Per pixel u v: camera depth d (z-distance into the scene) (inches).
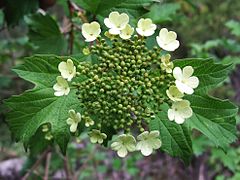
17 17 12.1
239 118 15.9
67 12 12.0
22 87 20.4
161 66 7.8
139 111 7.7
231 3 31.4
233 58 15.4
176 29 29.9
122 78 7.7
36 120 8.3
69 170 18.7
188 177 23.8
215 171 22.5
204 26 30.7
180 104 7.6
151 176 26.5
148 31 7.9
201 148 15.9
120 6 9.4
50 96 8.3
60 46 12.0
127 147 7.6
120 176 26.1
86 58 9.0
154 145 7.6
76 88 7.9
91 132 7.8
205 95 8.2
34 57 8.4
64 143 8.1
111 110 7.6
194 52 17.9
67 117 8.2
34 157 18.7
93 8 9.5
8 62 21.5
